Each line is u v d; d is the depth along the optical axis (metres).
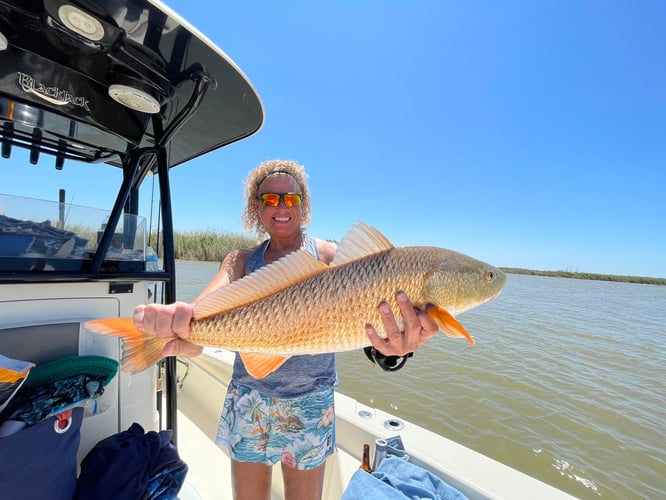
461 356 11.34
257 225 2.92
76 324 2.17
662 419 7.83
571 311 25.03
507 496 2.46
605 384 9.71
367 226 2.03
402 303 1.85
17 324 1.97
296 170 2.63
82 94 2.55
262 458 2.21
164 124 2.96
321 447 2.19
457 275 2.07
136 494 1.98
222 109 2.80
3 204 1.93
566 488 5.62
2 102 2.59
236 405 2.28
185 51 2.10
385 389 8.46
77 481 1.98
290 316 1.95
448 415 7.47
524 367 10.64
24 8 1.82
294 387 2.18
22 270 1.95
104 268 2.27
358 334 1.95
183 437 4.09
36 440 1.73
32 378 1.94
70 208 2.22
